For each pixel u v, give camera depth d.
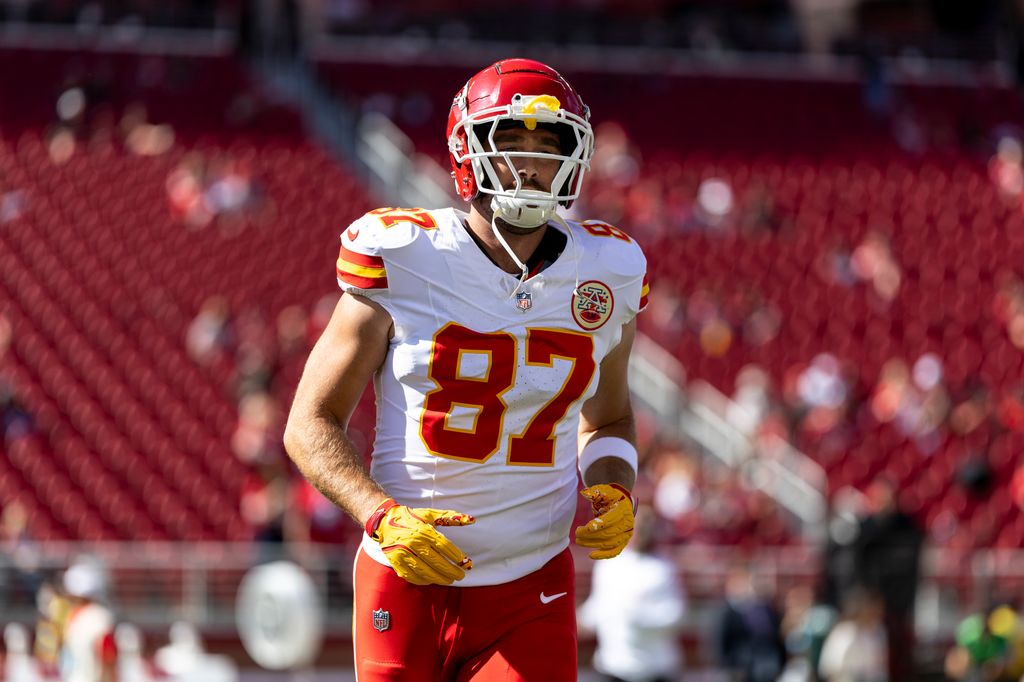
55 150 49.47
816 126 61.06
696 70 65.50
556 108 7.25
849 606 23.17
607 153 54.47
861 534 23.95
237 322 39.06
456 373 7.33
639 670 19.34
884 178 55.25
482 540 7.48
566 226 7.70
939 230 51.16
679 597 19.53
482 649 7.61
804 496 32.09
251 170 49.19
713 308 40.53
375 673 7.57
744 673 22.45
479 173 7.32
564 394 7.53
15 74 56.22
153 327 38.28
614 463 8.05
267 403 32.19
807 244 47.78
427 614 7.53
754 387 35.97
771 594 26.00
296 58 60.72
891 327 42.50
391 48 65.00
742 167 55.66
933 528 32.44
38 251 42.38
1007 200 53.66
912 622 23.84
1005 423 35.97
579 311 7.52
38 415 33.28
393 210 7.47
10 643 25.67
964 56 69.81
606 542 7.50
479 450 7.41
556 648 7.59
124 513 30.00
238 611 26.75
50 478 30.94
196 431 33.22
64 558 26.27
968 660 23.25
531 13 68.56
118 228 44.19
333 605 26.83
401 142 54.69
